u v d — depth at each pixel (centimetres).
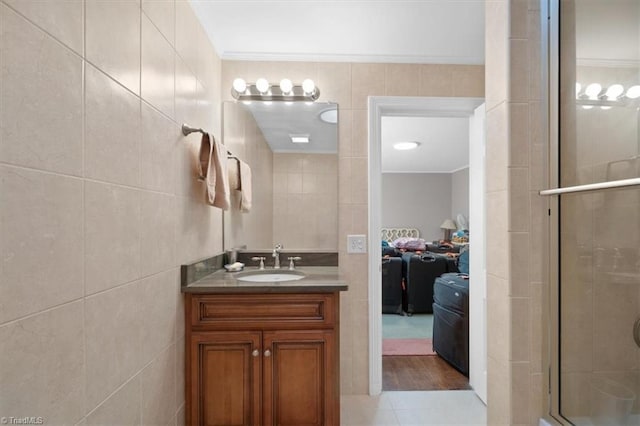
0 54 62
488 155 138
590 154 118
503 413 127
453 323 262
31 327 69
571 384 121
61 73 77
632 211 116
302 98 223
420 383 237
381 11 178
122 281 102
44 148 72
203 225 179
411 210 799
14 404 66
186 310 155
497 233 131
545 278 123
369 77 224
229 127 223
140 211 113
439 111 233
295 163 226
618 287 118
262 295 157
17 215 66
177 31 146
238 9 176
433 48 215
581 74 120
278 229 227
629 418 117
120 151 101
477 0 170
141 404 114
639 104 115
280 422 157
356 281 221
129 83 106
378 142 224
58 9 76
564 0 122
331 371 158
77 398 83
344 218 223
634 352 118
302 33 199
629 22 116
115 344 99
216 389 156
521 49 124
